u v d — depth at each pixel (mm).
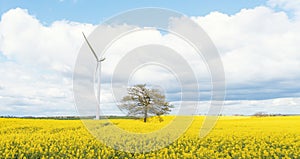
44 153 10547
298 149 11820
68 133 14984
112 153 10766
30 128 17641
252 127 19297
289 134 15586
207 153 10750
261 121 24734
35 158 10211
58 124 19328
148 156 10625
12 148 11367
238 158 10305
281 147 12352
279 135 15062
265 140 13602
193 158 10242
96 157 10320
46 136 14172
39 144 11469
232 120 25719
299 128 18703
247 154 10469
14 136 14258
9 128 17469
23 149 11000
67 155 10477
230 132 15992
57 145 11914
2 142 12523
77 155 10281
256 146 12367
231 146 12367
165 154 10438
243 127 19219
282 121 24734
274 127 19484
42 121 20828
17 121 20359
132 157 10500
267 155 10508
